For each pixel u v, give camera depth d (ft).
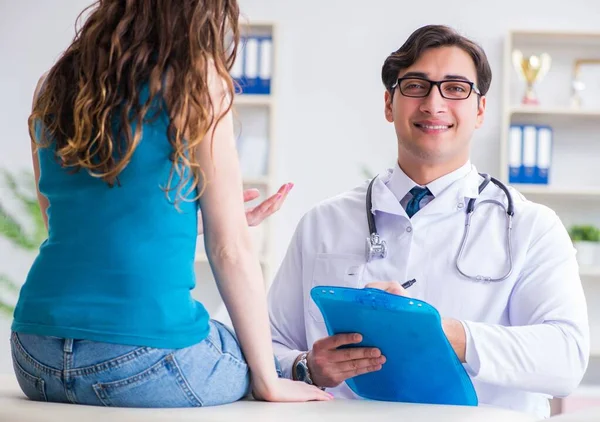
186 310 4.35
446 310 6.48
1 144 15.52
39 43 15.51
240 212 4.51
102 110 4.26
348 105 15.19
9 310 15.39
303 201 15.17
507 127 14.29
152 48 4.34
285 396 4.77
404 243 6.70
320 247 7.04
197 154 4.39
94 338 4.17
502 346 5.80
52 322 4.21
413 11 15.10
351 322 5.26
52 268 4.32
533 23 14.99
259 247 14.78
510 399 6.31
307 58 15.21
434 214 6.70
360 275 6.75
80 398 4.31
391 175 7.13
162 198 4.28
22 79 15.51
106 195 4.27
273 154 14.82
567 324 6.14
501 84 14.92
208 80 4.40
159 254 4.27
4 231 15.43
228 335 4.67
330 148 15.19
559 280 6.39
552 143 14.82
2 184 15.49
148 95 4.25
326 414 4.29
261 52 14.85
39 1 15.51
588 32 14.24
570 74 14.87
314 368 5.66
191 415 4.06
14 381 5.76
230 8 4.61
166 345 4.23
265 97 14.71
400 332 5.08
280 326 7.13
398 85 6.79
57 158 4.44
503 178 14.26
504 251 6.57
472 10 15.03
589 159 14.75
